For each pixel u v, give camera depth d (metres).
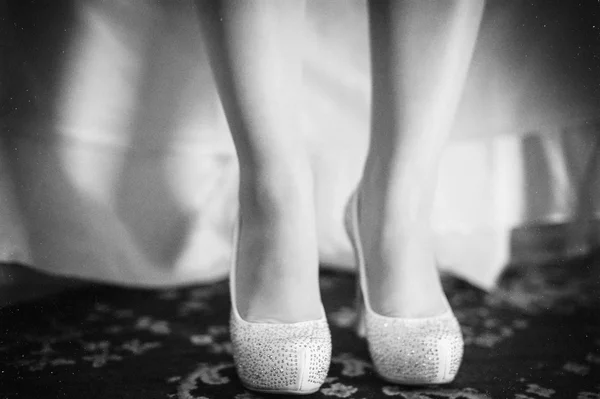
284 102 0.73
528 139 1.09
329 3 1.02
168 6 0.94
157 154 0.98
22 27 0.89
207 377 0.78
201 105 0.98
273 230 0.75
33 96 0.91
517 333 0.93
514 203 1.11
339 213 1.10
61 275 0.94
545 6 0.99
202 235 1.02
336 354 0.84
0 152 0.90
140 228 0.98
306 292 0.76
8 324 0.90
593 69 0.99
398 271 0.77
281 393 0.73
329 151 1.08
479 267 1.11
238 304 0.76
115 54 0.93
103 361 0.82
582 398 0.73
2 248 0.90
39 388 0.75
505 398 0.73
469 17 0.74
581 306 1.04
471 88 1.04
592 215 1.08
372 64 0.76
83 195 0.94
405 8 0.72
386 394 0.73
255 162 0.75
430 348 0.73
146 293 1.10
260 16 0.70
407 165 0.77
